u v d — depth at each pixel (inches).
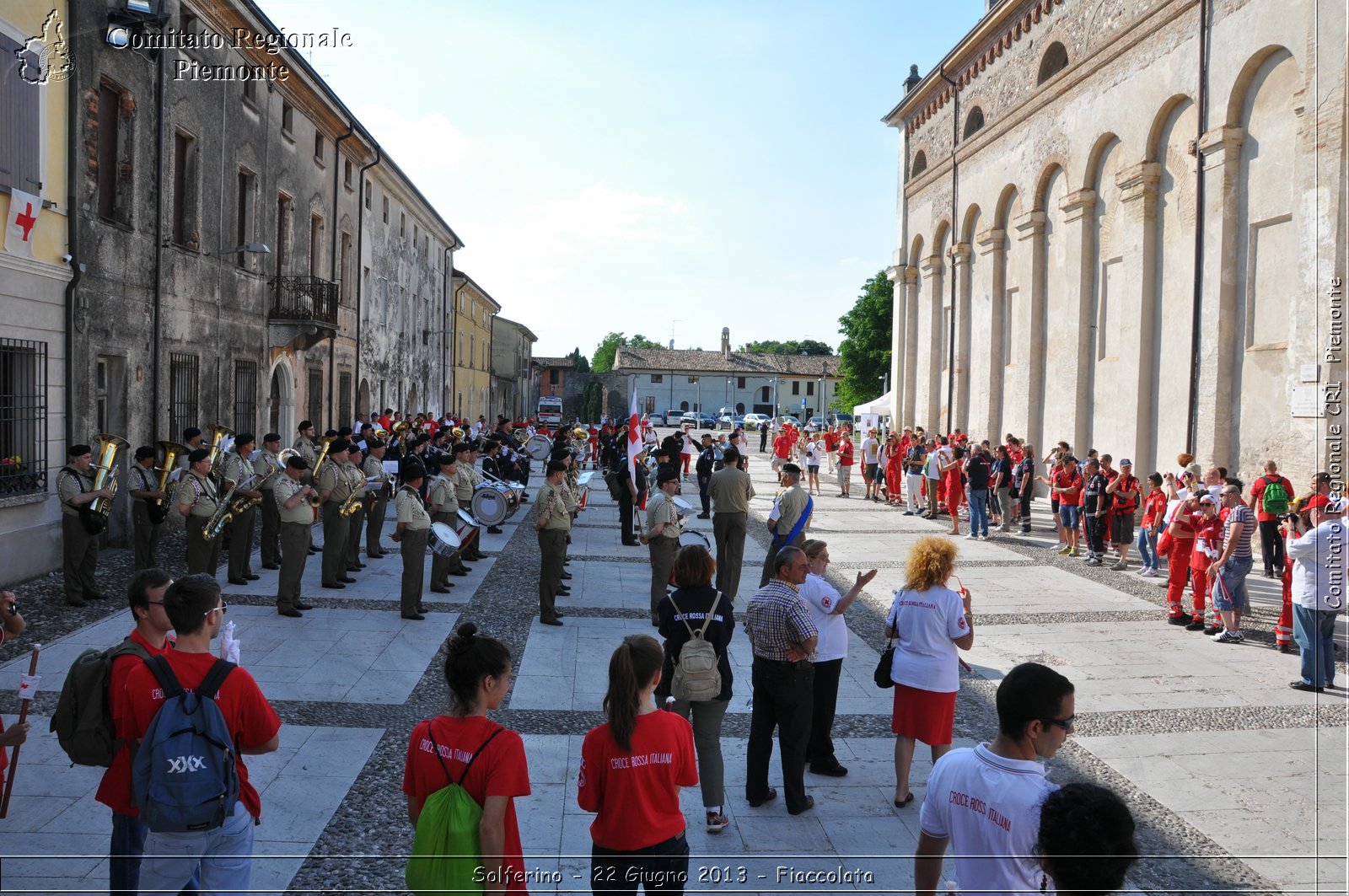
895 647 246.4
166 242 626.5
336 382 1064.2
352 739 278.4
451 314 1889.8
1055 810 98.0
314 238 995.9
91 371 529.3
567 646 391.5
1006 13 977.5
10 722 277.0
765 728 239.8
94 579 437.4
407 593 424.8
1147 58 733.3
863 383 2583.7
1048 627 449.7
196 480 446.6
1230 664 386.9
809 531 775.1
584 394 3651.6
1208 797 255.8
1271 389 608.4
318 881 198.4
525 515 827.4
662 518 423.8
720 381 3927.2
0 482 447.2
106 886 191.5
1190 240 689.6
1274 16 595.2
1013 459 803.4
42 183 477.4
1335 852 223.6
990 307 1029.8
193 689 145.9
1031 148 932.6
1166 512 525.7
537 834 222.4
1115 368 797.9
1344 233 542.3
